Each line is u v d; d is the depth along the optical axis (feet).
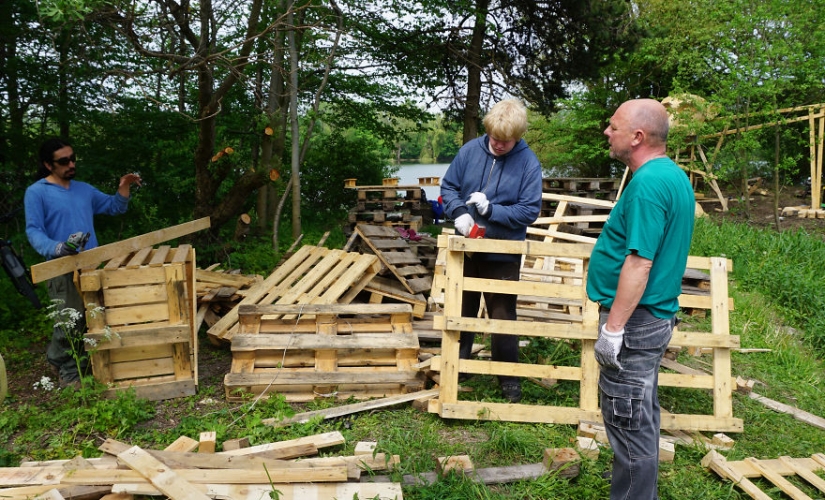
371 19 37.47
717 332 12.18
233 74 21.88
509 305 12.70
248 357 13.06
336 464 9.52
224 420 11.77
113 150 25.23
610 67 47.11
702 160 43.14
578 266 20.15
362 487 9.08
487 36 41.14
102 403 11.44
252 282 18.92
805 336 19.62
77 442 10.88
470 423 11.82
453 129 48.08
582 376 11.92
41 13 13.25
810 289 22.09
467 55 41.04
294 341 13.08
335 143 44.24
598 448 10.72
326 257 17.10
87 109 23.75
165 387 12.67
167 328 12.44
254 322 13.79
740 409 13.51
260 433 11.09
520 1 38.50
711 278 12.40
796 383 15.89
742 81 34.06
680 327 18.54
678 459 10.95
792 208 39.86
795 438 12.39
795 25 33.76
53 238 13.00
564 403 12.68
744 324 19.35
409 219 29.30
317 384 12.66
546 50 41.27
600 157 51.49
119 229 24.88
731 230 30.68
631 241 7.45
